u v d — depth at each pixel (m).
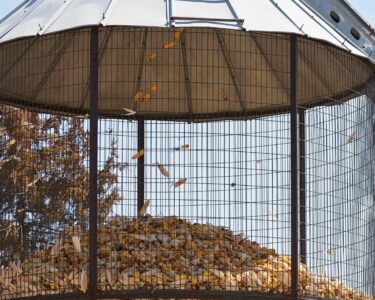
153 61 25.62
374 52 22.22
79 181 28.97
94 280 19.75
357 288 22.80
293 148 20.34
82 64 24.95
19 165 27.03
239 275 20.92
